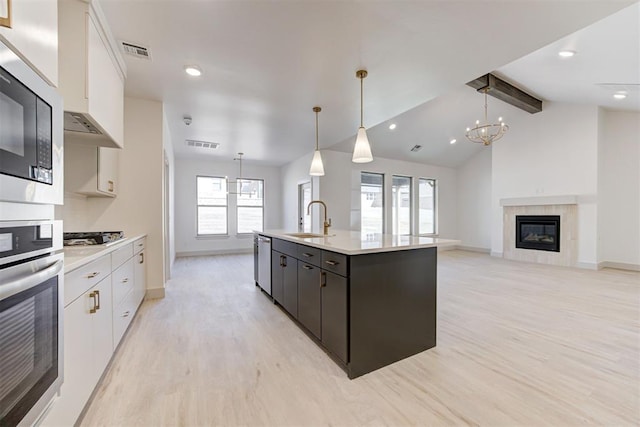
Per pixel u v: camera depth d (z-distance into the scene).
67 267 1.23
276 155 6.54
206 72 2.67
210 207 7.22
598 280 4.39
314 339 2.39
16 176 0.82
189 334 2.47
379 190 7.22
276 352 2.16
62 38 1.65
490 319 2.81
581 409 1.51
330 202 6.20
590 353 2.12
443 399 1.61
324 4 1.79
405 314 2.09
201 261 6.21
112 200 3.17
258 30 2.05
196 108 3.60
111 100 2.15
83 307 1.42
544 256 5.86
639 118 5.09
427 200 8.09
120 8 1.81
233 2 1.76
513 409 1.52
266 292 3.60
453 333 2.49
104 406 1.53
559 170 5.65
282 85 2.95
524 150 6.19
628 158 5.18
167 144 4.28
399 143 6.57
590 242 5.27
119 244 2.12
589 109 5.27
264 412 1.50
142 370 1.89
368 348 1.90
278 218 7.96
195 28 2.02
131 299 2.56
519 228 6.30
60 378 1.06
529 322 2.73
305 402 1.58
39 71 0.96
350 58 2.44
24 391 0.85
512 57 2.43
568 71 3.79
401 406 1.55
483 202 7.78
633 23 2.51
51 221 1.02
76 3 1.68
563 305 3.22
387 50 2.32
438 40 2.18
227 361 2.02
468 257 6.76
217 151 6.12
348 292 1.84
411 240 2.41
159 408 1.52
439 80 2.84
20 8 0.86
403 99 3.33
